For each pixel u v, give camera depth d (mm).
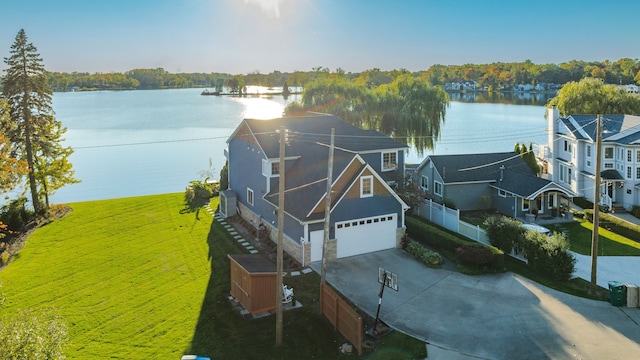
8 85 36688
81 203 41562
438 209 33094
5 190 29812
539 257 24672
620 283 21203
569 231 33906
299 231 26422
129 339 18594
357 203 27000
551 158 49750
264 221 31375
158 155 73125
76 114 131125
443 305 20984
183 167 65375
